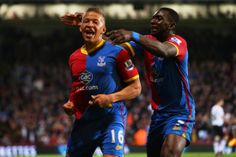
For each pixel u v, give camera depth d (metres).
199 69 47.69
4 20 47.41
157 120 11.22
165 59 10.98
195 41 52.34
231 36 53.16
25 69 47.59
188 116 11.08
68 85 45.56
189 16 47.06
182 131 10.95
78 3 45.94
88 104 10.31
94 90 10.23
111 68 10.24
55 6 46.34
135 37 9.92
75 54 10.44
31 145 36.22
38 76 46.84
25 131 38.78
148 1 45.69
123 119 10.43
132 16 46.56
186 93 11.09
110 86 10.24
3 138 38.31
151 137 11.35
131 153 35.81
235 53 51.78
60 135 38.16
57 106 42.00
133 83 10.28
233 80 46.50
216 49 52.09
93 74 10.24
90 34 10.18
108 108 10.25
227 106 40.78
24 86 45.41
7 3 45.53
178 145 10.76
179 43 10.74
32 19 46.97
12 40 51.59
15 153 36.00
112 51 10.26
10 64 49.09
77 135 10.41
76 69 10.34
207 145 36.12
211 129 38.34
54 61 50.47
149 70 11.22
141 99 41.56
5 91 44.53
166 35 11.26
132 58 11.46
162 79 11.06
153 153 11.47
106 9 46.31
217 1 46.72
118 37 9.74
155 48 10.09
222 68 48.00
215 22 50.50
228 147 36.22
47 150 36.22
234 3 46.88
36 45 51.66
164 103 11.18
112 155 10.12
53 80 46.19
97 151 32.88
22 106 41.75
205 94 43.25
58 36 52.50
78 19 11.30
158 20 11.15
